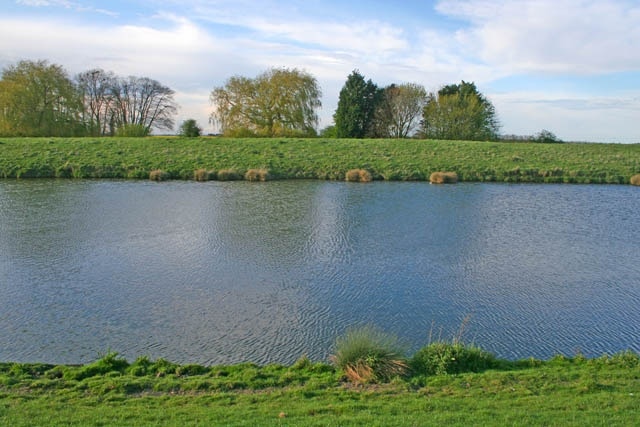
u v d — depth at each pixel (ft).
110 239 59.26
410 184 113.80
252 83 192.95
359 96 229.45
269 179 118.62
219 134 194.70
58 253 53.26
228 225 67.62
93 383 25.68
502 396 23.71
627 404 22.43
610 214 79.61
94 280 45.01
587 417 20.88
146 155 133.39
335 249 56.03
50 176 117.29
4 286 43.21
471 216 76.54
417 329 35.65
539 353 32.37
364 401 23.34
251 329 35.27
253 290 42.86
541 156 144.05
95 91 232.73
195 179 116.88
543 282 45.93
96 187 102.12
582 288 44.47
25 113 180.14
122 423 20.62
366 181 117.70
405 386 25.20
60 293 41.73
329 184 112.37
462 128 217.15
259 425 20.21
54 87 185.26
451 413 21.44
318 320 36.91
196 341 33.35
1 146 135.33
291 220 71.51
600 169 128.36
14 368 27.78
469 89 229.45
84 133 198.29
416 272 48.24
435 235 63.57
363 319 37.17
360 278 46.32
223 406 22.86
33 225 66.03
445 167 129.08
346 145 153.48
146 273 47.03
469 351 28.73
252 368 28.32
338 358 28.30
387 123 232.73
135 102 241.35
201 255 53.11
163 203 84.33
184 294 41.75
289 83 191.11
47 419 21.04
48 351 31.78
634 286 45.14
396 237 62.13
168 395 24.44
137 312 37.96
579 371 27.20
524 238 62.69
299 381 26.30
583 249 57.67
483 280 46.26
